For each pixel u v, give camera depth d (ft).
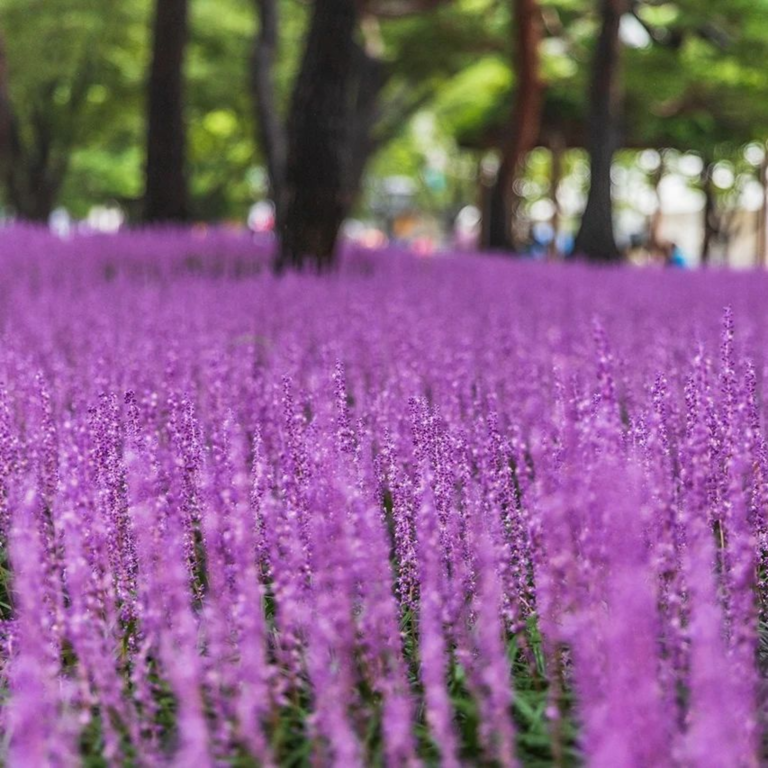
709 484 11.58
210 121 149.38
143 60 115.14
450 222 221.66
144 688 9.15
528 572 11.53
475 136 127.44
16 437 14.60
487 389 17.79
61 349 23.50
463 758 9.30
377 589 9.31
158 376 18.11
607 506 8.47
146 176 73.36
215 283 36.78
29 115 114.11
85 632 9.10
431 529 9.63
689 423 11.92
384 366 20.79
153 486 11.30
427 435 12.88
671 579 10.03
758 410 15.17
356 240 70.38
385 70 109.09
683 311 31.50
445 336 23.53
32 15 102.06
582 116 115.24
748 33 98.53
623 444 12.32
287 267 43.24
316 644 8.68
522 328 26.13
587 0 101.45
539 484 10.53
